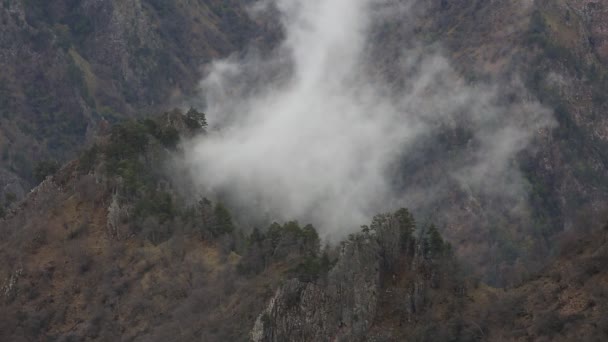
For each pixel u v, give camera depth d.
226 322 175.25
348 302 165.50
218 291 184.50
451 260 173.75
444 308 165.88
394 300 166.50
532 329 156.62
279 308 166.62
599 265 162.12
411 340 161.12
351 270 167.25
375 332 163.62
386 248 170.88
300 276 168.62
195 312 183.38
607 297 154.62
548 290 163.88
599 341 146.88
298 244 183.75
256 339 165.62
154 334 185.50
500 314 162.75
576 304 157.75
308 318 165.38
